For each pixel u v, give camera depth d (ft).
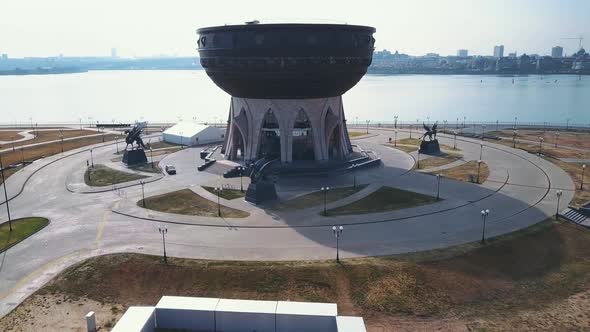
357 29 256.11
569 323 129.49
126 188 249.55
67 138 414.62
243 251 168.25
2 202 231.30
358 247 171.01
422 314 134.00
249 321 105.29
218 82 275.80
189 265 157.17
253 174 223.51
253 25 239.91
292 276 150.00
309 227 191.72
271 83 255.70
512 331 126.31
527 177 265.54
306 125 282.15
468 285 147.23
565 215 201.98
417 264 156.87
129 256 164.55
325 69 250.78
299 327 104.99
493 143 370.94
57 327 128.77
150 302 141.69
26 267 159.94
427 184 252.42
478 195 232.73
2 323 130.11
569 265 162.30
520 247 172.45
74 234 187.62
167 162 308.19
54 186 257.55
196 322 106.52
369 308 136.56
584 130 438.40
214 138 386.93
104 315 134.41
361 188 244.42
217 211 211.61
